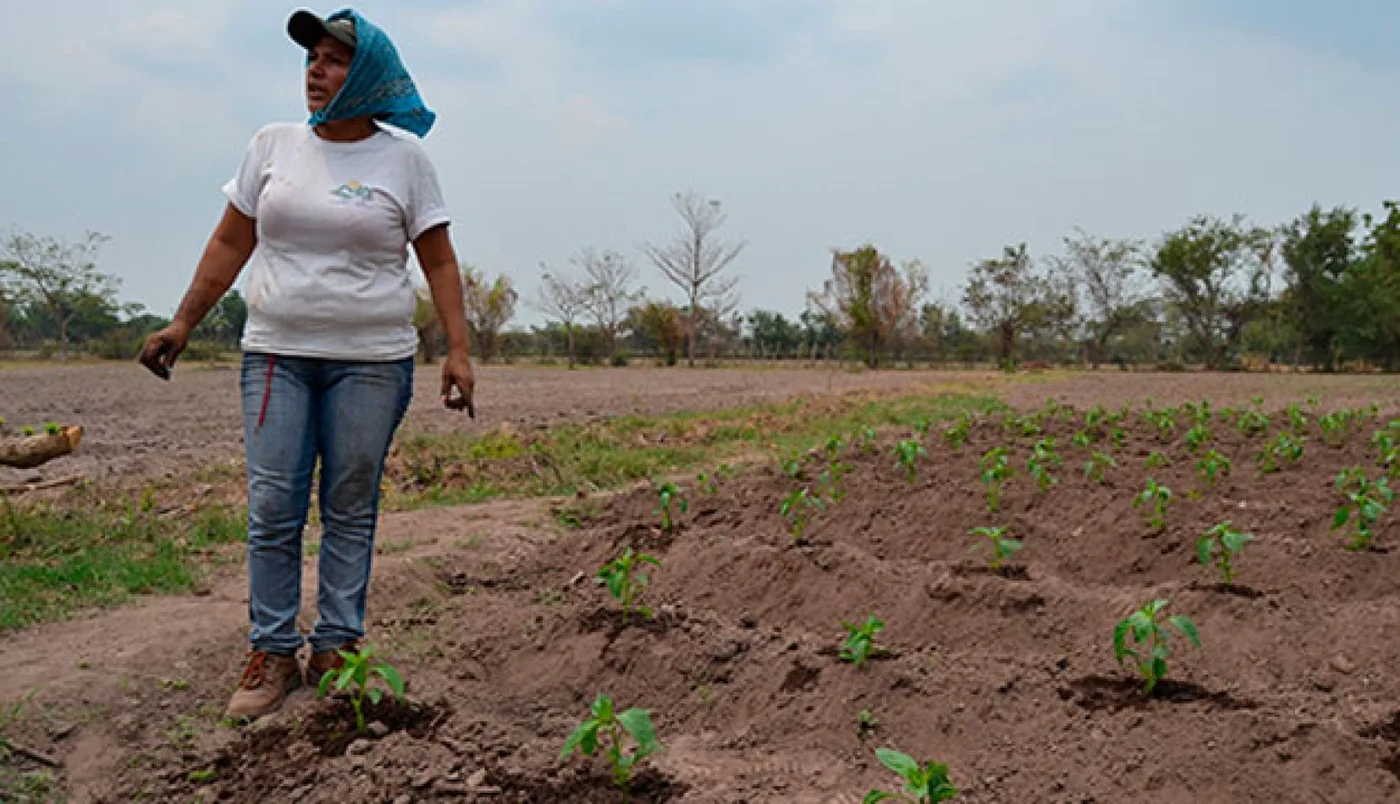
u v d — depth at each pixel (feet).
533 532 21.59
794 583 15.48
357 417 11.37
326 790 9.50
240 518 22.53
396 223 11.53
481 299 216.74
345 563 11.66
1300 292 161.79
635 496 24.38
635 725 8.95
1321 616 12.56
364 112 11.22
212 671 12.19
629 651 12.93
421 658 13.14
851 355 204.33
